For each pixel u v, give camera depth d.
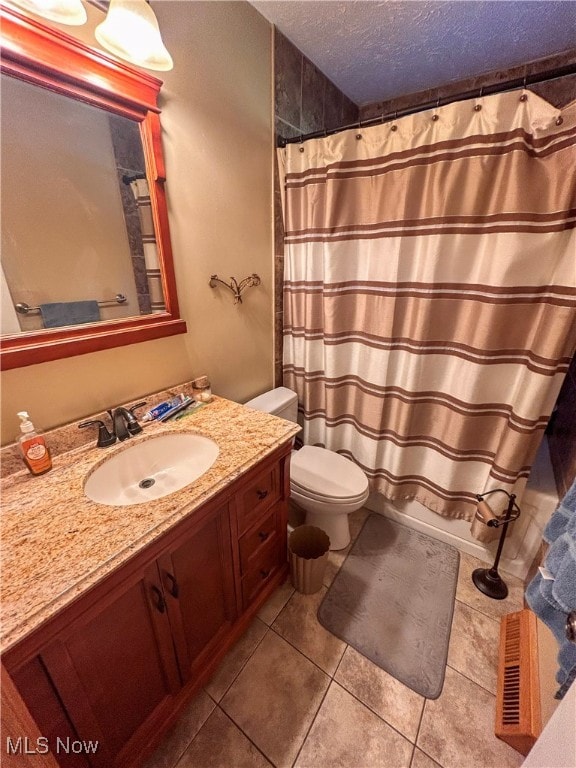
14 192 0.79
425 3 1.20
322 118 1.76
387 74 1.70
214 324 1.41
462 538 1.63
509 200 1.09
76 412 1.02
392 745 0.98
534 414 1.21
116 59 0.88
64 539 0.71
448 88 1.81
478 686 1.12
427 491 1.64
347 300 1.58
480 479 1.48
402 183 1.25
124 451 1.04
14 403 0.88
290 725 1.02
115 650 0.74
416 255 1.33
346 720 1.04
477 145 1.10
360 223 1.45
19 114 0.77
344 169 1.37
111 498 0.97
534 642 1.10
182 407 1.25
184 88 1.08
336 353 1.66
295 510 1.87
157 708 0.90
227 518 0.97
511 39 1.42
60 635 0.60
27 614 0.56
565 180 1.01
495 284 1.18
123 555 0.68
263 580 1.27
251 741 0.99
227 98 1.23
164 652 0.86
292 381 1.94
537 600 0.82
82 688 0.67
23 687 0.57
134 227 1.04
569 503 0.84
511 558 1.50
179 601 0.88
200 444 1.14
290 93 1.50
